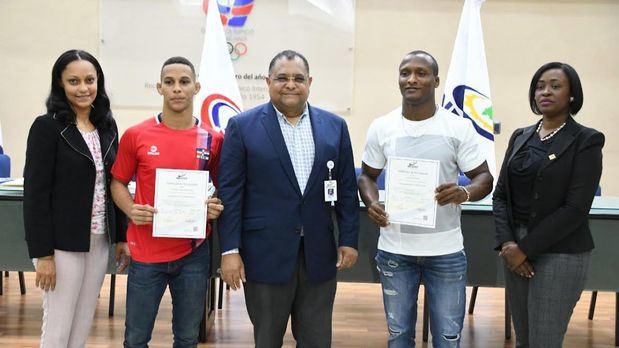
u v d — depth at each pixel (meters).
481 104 3.66
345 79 4.80
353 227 2.02
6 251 2.65
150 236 1.98
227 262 1.90
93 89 2.00
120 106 4.82
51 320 2.00
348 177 2.04
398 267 2.06
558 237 1.96
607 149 4.84
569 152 1.96
